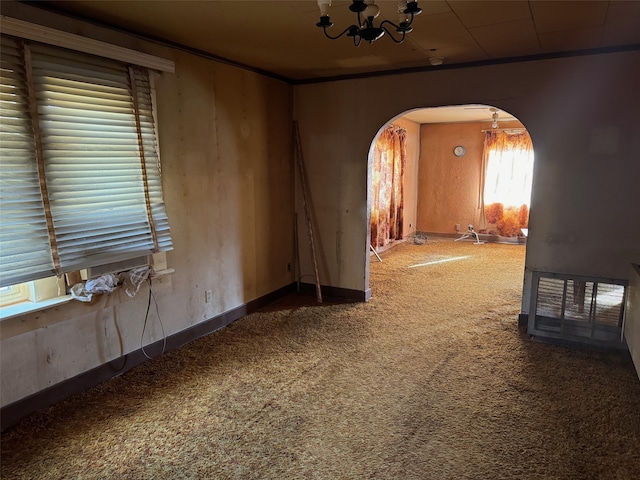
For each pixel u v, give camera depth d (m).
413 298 4.49
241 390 2.66
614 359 3.06
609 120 3.18
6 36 2.11
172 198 3.12
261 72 3.91
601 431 2.22
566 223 3.39
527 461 2.01
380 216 6.72
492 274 5.44
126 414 2.40
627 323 2.98
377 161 6.42
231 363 3.02
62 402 2.50
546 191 3.43
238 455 2.06
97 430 2.25
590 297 3.22
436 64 3.54
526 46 3.11
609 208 3.25
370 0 1.96
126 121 2.71
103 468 1.98
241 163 3.78
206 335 3.52
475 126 7.79
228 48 3.16
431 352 3.19
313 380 2.78
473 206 7.99
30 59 2.21
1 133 2.13
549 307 3.37
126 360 2.89
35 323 2.36
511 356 3.12
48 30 2.23
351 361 3.05
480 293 4.64
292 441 2.17
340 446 2.12
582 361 3.03
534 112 3.42
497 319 3.87
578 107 3.26
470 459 2.02
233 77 3.59
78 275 2.56
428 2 2.27
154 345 3.10
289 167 4.48
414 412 2.42
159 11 2.40
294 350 3.24
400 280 5.18
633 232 3.19
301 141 4.48
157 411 2.43
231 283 3.79
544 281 3.37
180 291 3.27
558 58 3.28
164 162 3.02
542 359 3.06
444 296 4.54
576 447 2.10
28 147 2.24
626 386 2.68
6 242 2.16
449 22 2.59
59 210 2.38
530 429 2.25
